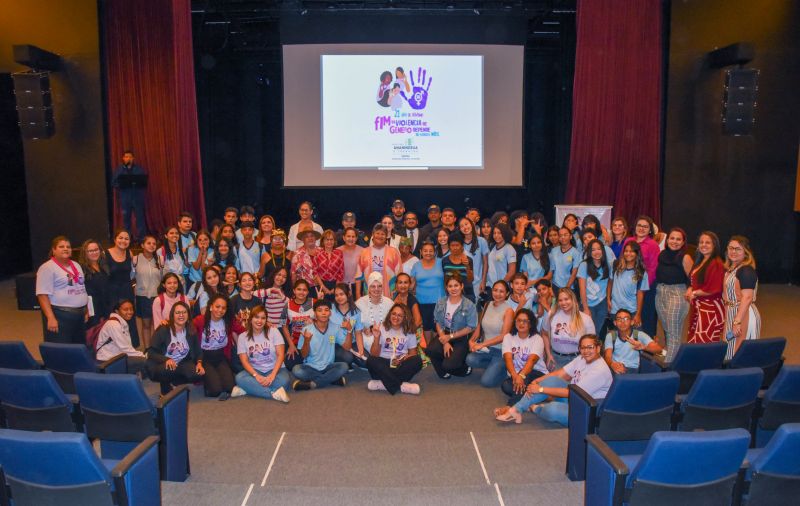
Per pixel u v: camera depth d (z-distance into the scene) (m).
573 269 7.22
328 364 6.52
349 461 4.40
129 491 3.13
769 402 4.24
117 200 11.52
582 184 12.37
